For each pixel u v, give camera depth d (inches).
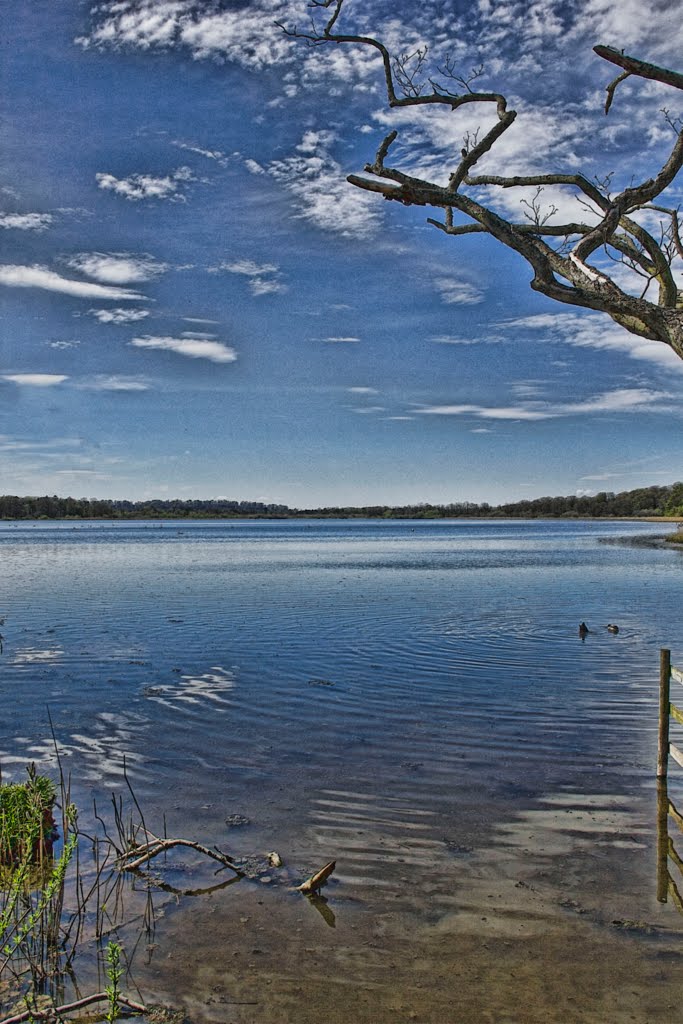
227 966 249.9
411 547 3129.9
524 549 2881.4
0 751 455.5
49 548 3036.4
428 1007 228.1
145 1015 224.1
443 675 650.8
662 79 181.2
